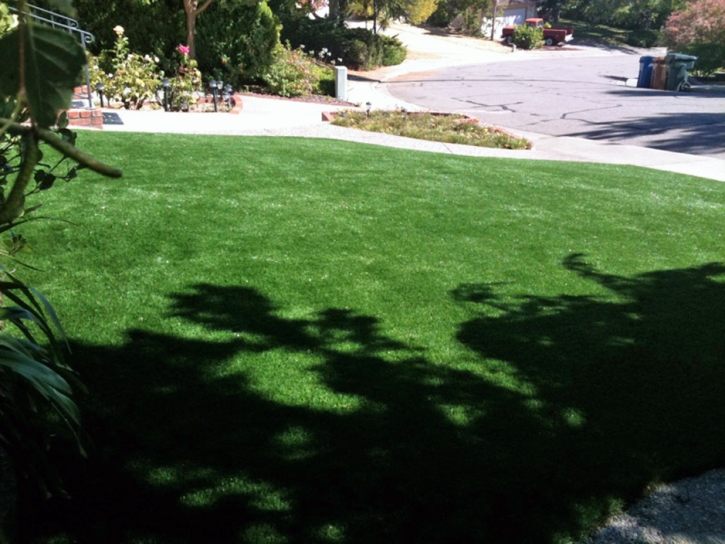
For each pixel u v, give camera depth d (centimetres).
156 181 709
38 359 277
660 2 6119
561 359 420
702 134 1527
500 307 489
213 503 284
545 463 322
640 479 315
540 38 4797
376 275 527
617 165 1120
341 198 714
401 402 364
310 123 1303
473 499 295
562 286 536
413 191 770
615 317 484
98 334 412
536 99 2161
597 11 6544
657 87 2570
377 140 1210
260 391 366
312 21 2850
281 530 271
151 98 1395
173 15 1694
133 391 359
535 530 279
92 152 809
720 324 480
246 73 1806
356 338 430
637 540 281
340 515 281
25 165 60
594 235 672
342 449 323
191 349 402
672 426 358
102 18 1642
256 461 312
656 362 422
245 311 454
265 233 590
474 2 4750
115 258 517
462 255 584
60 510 275
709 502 306
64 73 59
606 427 354
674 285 552
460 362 409
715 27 2998
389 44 3328
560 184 888
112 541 262
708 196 889
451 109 1941
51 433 302
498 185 848
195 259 527
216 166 796
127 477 297
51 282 473
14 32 58
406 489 298
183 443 321
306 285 499
